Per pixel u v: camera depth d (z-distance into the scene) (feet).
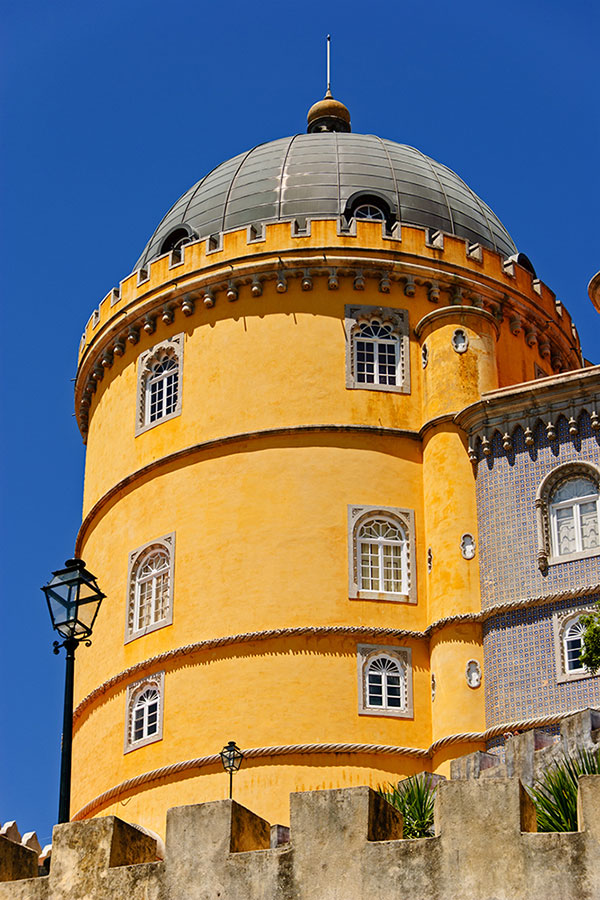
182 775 153.69
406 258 170.81
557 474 149.07
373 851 79.15
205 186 189.88
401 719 151.94
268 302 169.89
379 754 150.10
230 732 152.76
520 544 148.87
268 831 85.97
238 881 80.94
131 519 169.99
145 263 188.34
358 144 190.60
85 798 164.35
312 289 169.58
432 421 160.66
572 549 146.30
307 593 156.56
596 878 74.38
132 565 167.32
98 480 179.32
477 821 77.71
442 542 155.22
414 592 157.17
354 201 179.83
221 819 82.79
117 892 83.56
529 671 143.95
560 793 97.50
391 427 163.84
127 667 162.81
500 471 152.66
